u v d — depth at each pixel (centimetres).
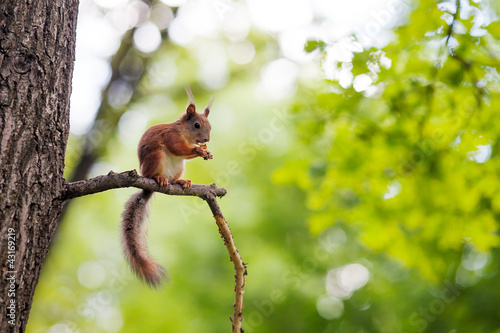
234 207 1692
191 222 1694
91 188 505
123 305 1672
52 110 484
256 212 1688
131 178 530
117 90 1408
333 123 887
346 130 879
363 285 1727
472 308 1422
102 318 1716
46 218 471
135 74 1436
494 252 1454
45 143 475
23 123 464
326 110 859
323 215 930
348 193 1030
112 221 1798
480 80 795
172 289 1614
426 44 817
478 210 870
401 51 795
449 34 757
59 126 489
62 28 505
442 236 880
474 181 840
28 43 478
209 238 1652
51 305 1723
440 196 859
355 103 835
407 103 826
